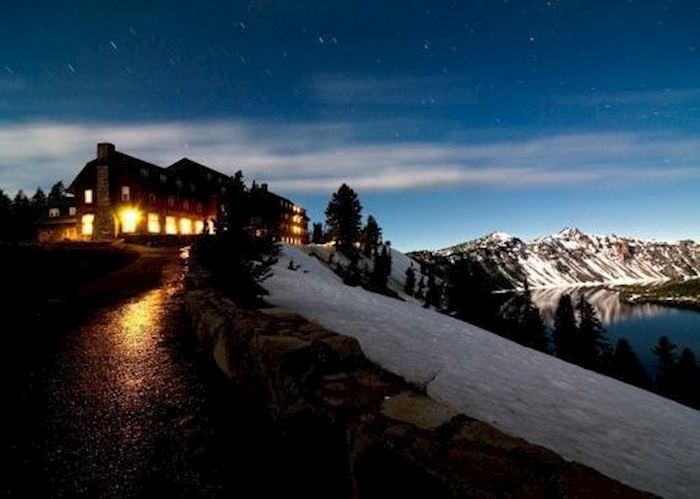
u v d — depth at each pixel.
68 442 5.26
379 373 5.49
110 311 12.95
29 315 11.88
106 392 6.85
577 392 9.55
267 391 5.75
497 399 7.80
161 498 4.22
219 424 5.75
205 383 7.24
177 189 58.78
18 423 5.75
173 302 14.38
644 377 62.88
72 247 34.12
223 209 14.51
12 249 24.89
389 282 80.44
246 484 4.45
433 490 3.09
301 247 74.44
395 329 12.64
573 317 68.88
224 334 7.81
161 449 5.12
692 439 8.02
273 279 20.45
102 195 50.09
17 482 4.43
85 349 9.16
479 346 12.90
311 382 5.09
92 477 4.55
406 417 4.05
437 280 97.12
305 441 4.64
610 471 5.78
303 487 4.39
